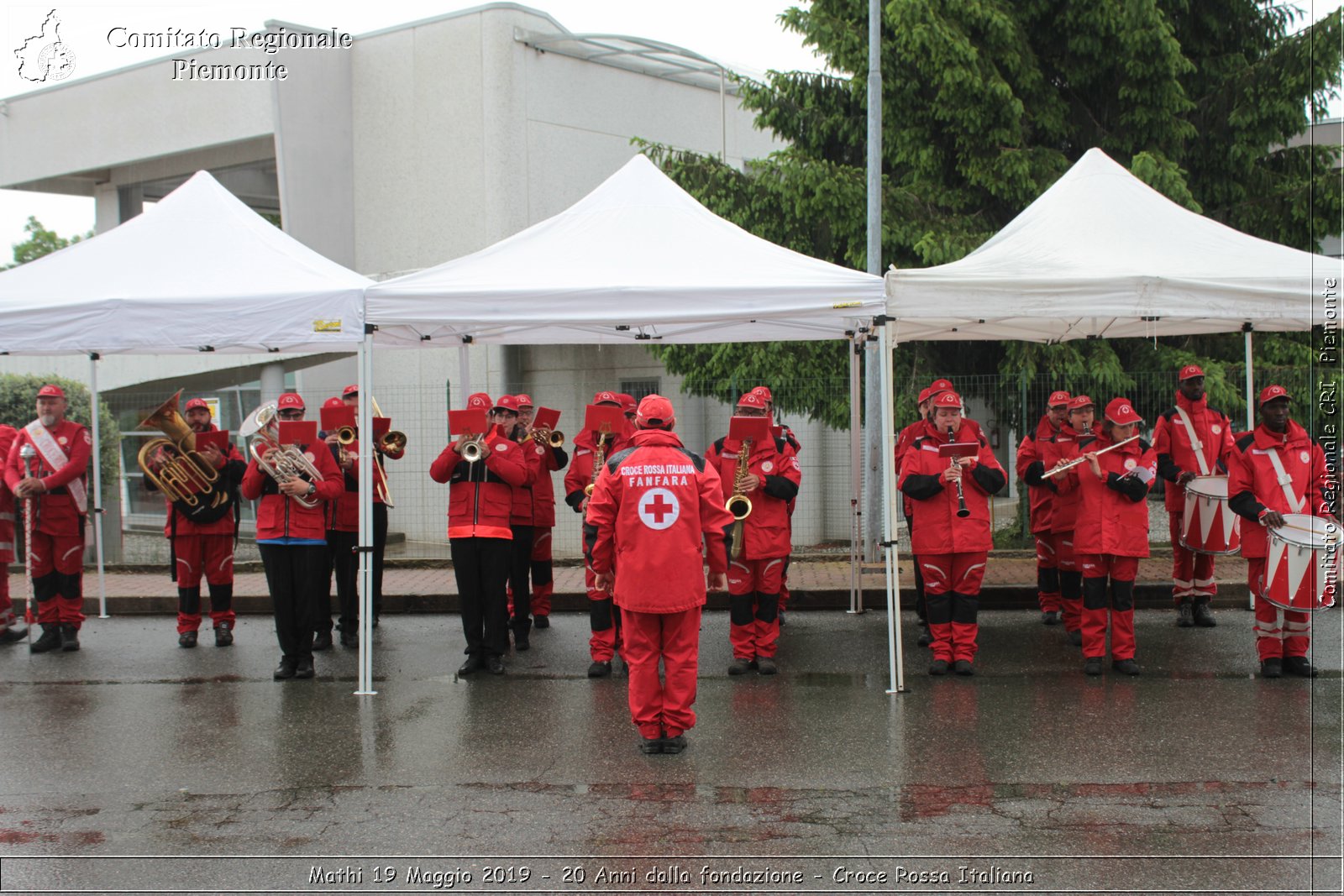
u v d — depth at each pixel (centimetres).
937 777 599
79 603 959
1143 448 803
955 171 1491
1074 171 966
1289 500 770
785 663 864
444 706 757
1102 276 767
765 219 1483
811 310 765
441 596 1131
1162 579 1115
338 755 654
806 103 1514
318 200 1712
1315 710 710
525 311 781
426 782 605
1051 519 963
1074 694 756
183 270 876
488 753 652
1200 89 1515
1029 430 1360
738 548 812
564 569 1294
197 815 562
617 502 653
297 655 842
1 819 560
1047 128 1462
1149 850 501
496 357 1706
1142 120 1436
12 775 626
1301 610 764
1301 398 1340
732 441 816
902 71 1430
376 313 793
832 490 1477
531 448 933
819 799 570
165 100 1758
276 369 1745
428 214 1698
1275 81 1421
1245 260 823
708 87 1947
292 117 1677
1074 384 1353
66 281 864
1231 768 605
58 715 747
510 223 1661
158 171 1866
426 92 1694
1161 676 801
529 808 564
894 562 777
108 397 1602
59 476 927
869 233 1242
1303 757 620
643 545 638
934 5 1368
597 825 539
